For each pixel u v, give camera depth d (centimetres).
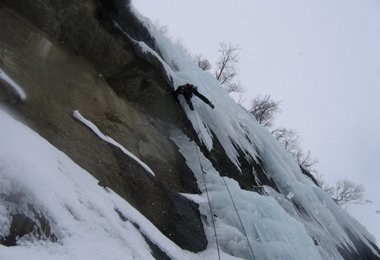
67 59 953
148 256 605
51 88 834
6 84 681
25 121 680
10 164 465
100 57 1052
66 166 607
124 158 835
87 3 1004
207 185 1093
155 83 1161
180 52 1614
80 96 914
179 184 1014
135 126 1034
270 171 1658
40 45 880
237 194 1065
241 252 942
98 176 736
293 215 1531
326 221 1762
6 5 855
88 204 570
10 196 446
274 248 1009
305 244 1173
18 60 793
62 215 496
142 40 1241
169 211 854
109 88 1048
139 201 800
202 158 1174
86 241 507
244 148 1508
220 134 1370
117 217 624
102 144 812
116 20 1116
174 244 779
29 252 424
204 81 1587
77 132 780
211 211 916
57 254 453
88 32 1011
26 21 880
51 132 719
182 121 1202
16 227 436
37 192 475
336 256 1609
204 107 1354
